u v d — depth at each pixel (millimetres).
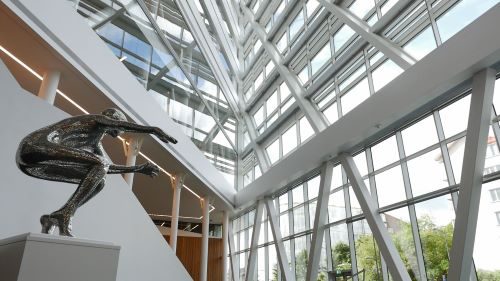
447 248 8391
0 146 4547
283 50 17328
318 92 14055
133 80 9062
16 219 4590
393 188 10039
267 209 15383
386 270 9961
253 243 16000
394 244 9523
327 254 12039
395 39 10547
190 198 16328
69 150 2463
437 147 9008
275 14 19297
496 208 7336
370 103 9594
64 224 2389
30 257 1889
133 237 7305
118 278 6746
